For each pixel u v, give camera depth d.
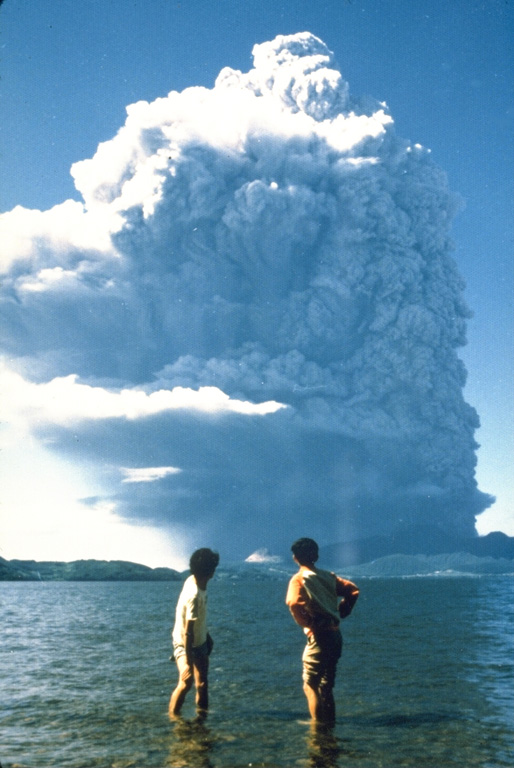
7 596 54.12
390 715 7.54
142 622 23.92
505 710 7.80
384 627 20.38
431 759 5.69
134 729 6.88
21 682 10.05
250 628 21.03
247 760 5.64
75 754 5.86
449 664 11.80
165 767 5.44
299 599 7.32
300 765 5.50
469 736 6.53
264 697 8.73
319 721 7.20
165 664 12.12
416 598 46.06
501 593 56.84
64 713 7.71
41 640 16.92
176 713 7.59
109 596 55.84
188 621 7.58
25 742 6.33
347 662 12.09
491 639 16.45
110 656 13.41
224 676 10.65
